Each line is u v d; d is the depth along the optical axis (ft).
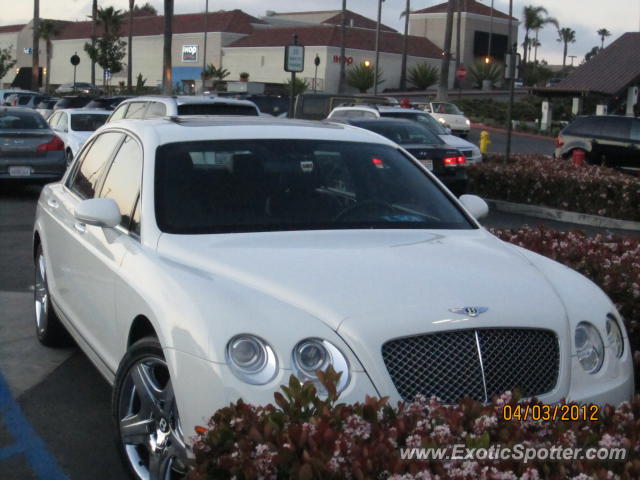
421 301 12.92
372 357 12.16
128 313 14.90
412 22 281.33
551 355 13.30
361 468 9.50
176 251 14.96
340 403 11.27
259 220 16.05
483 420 10.57
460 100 185.98
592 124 75.20
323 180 17.31
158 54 260.62
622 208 49.65
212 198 16.28
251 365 12.18
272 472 9.79
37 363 21.66
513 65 62.03
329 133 18.83
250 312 12.60
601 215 50.60
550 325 13.35
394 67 245.65
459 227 17.39
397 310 12.66
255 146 17.62
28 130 54.85
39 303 23.24
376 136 19.54
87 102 106.73
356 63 233.35
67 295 19.63
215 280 13.64
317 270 13.75
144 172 16.65
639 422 11.02
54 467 15.93
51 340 22.52
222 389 12.02
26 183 55.42
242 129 18.12
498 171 56.49
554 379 13.24
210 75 219.82
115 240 16.48
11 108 57.52
